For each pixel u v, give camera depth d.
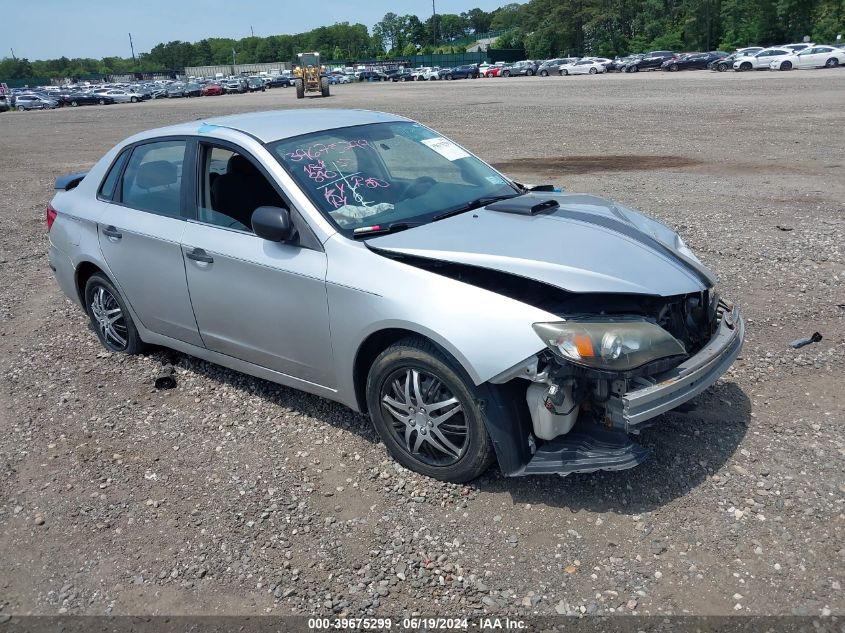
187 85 76.88
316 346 4.01
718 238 7.77
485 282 3.72
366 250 3.78
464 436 3.59
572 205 4.34
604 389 3.31
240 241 4.28
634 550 3.19
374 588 3.10
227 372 5.23
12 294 7.45
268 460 4.09
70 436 4.50
